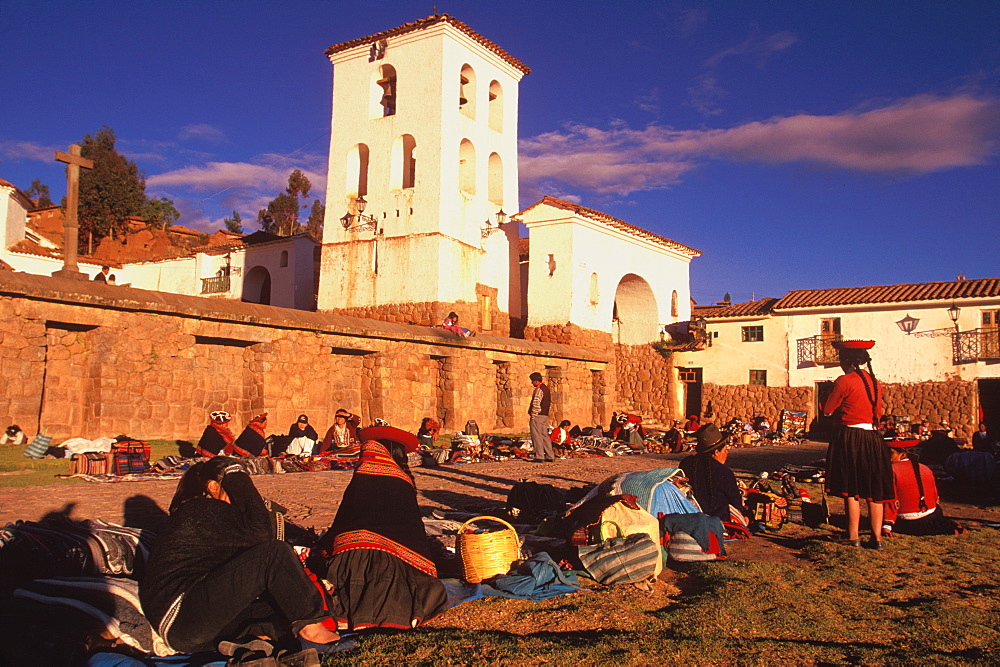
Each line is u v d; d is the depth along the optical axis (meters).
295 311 19.06
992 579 6.07
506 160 33.81
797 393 33.78
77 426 14.92
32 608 4.00
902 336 31.48
